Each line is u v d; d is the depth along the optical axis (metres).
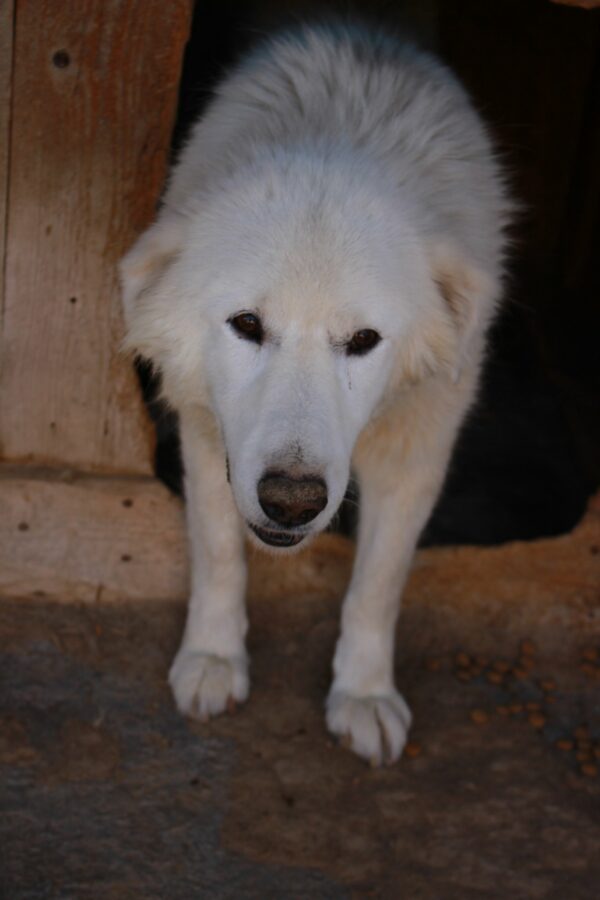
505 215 1.76
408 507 1.75
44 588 1.89
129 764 1.69
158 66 1.75
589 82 2.47
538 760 1.75
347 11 1.84
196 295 1.59
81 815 1.63
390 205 1.59
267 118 1.66
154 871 1.59
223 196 1.59
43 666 1.80
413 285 1.60
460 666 1.87
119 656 1.82
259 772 1.70
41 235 1.81
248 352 1.56
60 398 1.88
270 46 1.75
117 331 1.85
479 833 1.66
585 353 2.46
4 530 1.88
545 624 1.93
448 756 1.75
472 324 1.64
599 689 1.86
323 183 1.58
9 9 1.73
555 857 1.64
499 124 2.49
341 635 1.78
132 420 1.89
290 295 1.53
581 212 2.53
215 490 1.73
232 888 1.58
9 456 1.90
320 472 1.50
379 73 1.69
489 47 2.44
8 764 1.67
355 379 1.57
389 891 1.59
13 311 1.84
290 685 1.81
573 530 1.93
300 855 1.62
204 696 1.75
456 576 1.93
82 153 1.78
